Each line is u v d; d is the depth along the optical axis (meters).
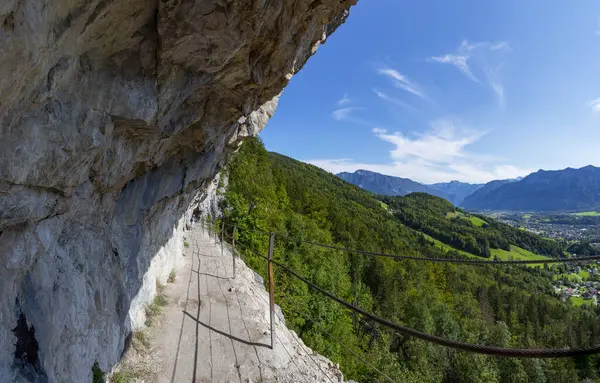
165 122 4.56
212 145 7.64
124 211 6.04
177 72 3.88
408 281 55.38
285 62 5.59
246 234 26.09
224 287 11.21
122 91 3.28
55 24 2.16
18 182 2.45
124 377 5.52
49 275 3.63
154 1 2.92
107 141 3.61
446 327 43.09
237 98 5.76
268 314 10.37
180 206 10.84
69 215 3.98
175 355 6.77
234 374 6.61
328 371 9.21
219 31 3.46
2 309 2.89
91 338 4.61
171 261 11.13
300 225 39.03
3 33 1.75
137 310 7.11
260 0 3.45
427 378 28.64
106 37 2.79
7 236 2.85
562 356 1.60
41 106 2.47
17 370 2.99
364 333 34.66
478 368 30.05
